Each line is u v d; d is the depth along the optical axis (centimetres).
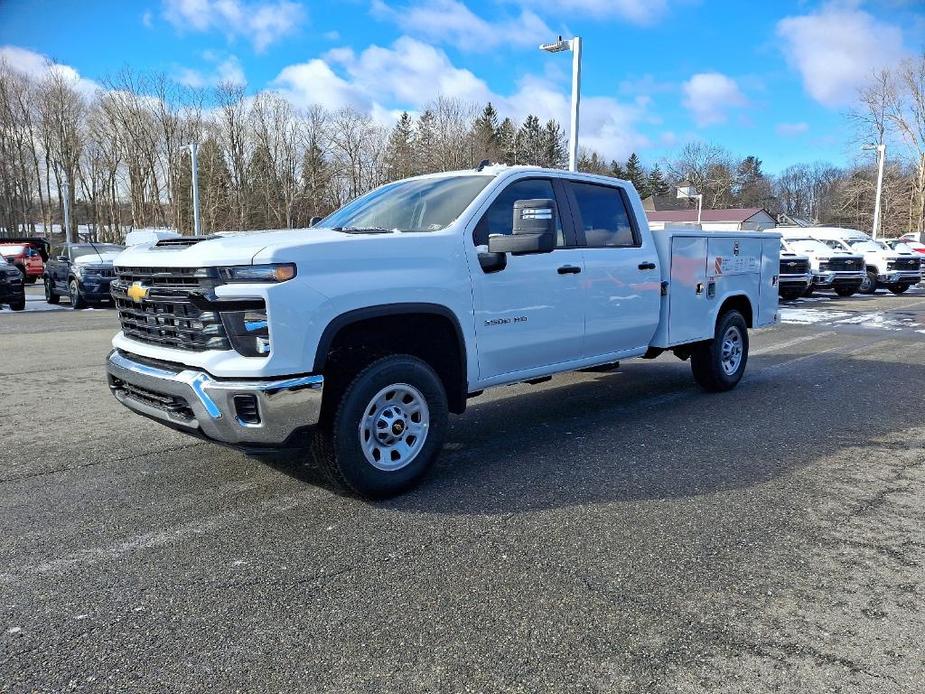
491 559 338
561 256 515
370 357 409
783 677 247
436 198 495
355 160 6184
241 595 303
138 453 507
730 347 726
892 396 704
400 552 346
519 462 488
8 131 6222
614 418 615
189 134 6106
